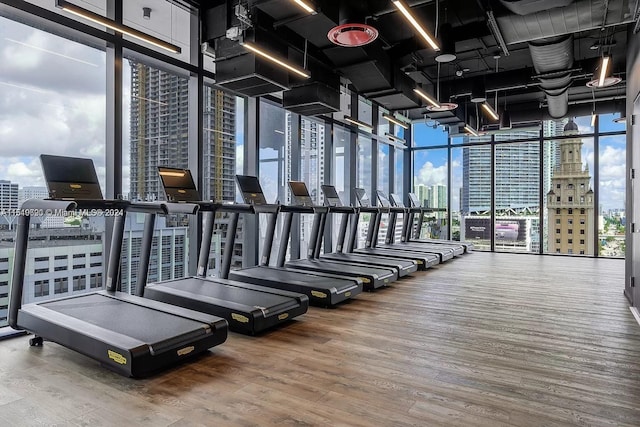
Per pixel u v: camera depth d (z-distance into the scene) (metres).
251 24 4.70
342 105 9.07
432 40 4.54
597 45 6.98
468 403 2.62
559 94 7.64
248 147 6.58
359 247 10.30
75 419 2.38
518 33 4.96
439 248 9.82
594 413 2.51
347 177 9.52
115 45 4.46
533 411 2.53
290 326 4.27
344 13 4.74
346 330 4.13
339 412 2.49
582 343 3.78
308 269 6.47
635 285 4.87
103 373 3.00
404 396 2.71
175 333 3.12
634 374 3.09
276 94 6.96
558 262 9.26
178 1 5.09
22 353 3.37
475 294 5.86
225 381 2.91
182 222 5.78
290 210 5.90
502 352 3.54
